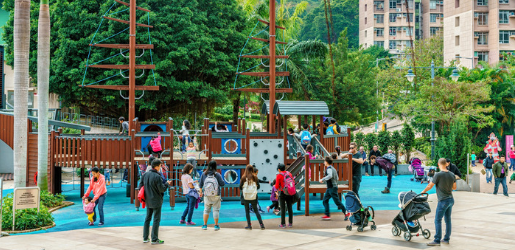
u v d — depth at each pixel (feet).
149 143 63.41
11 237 39.04
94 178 46.11
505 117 147.74
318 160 53.16
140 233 40.81
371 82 143.23
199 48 107.24
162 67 101.76
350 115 138.92
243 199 42.19
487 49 224.12
